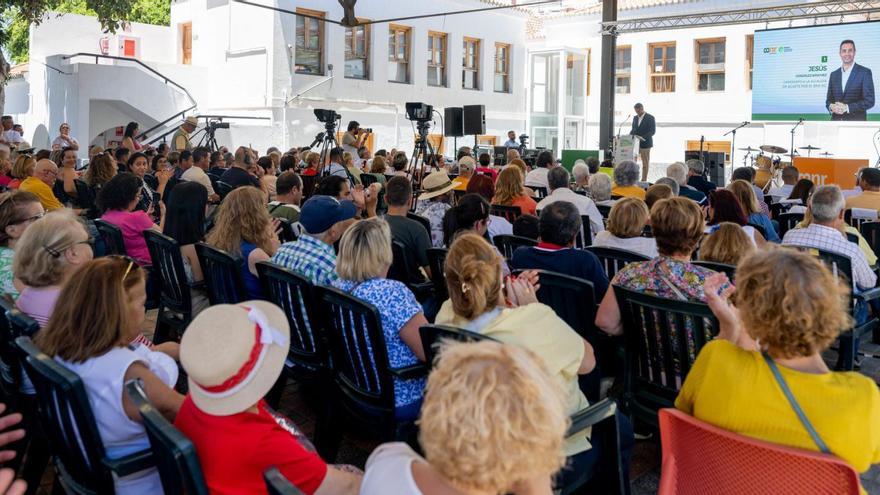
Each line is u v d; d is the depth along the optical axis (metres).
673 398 2.79
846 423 1.65
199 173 6.88
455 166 10.85
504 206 5.70
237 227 3.66
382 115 17.83
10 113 20.52
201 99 17.47
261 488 1.73
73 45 18.36
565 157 13.66
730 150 19.55
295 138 16.41
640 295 2.74
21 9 12.82
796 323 1.69
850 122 16.84
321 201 3.66
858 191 7.96
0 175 7.63
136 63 17.17
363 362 2.75
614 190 6.75
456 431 1.19
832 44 16.08
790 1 17.52
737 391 1.77
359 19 17.17
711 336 2.62
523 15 21.11
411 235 4.36
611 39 14.54
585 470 2.25
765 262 1.77
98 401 2.00
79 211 5.16
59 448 2.09
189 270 4.26
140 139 15.38
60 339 2.02
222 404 1.69
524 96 21.45
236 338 1.71
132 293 2.12
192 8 17.98
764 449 1.67
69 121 15.85
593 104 21.70
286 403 3.82
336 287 2.88
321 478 1.79
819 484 1.63
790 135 18.31
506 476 1.20
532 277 2.73
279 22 15.89
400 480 1.31
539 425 1.21
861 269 4.02
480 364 1.25
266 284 3.31
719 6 19.12
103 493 1.96
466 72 19.89
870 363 4.55
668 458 1.88
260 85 16.19
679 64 20.14
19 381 2.66
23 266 2.66
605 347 3.72
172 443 1.54
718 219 4.44
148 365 2.10
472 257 2.41
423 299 4.32
